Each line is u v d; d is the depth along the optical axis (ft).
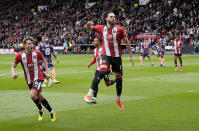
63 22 264.52
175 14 227.81
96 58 54.49
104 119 40.42
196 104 48.49
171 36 211.20
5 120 40.91
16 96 58.95
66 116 42.45
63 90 65.87
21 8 304.09
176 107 46.57
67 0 289.33
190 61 141.49
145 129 35.45
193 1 231.71
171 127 36.01
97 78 42.70
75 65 129.39
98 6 268.00
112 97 56.18
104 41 43.21
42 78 40.75
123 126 36.91
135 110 45.06
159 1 248.52
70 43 235.81
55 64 135.74
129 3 257.14
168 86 68.28
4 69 118.21
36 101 39.73
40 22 274.98
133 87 67.46
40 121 40.14
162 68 111.75
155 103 49.78
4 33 283.59
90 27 43.78
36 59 40.29
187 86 67.92
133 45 218.79
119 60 43.39
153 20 228.84
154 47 187.21
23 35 268.62
